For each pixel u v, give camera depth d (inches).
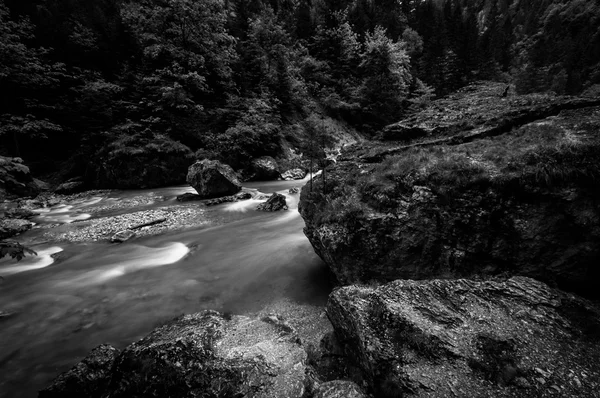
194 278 413.4
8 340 291.0
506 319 188.7
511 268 241.4
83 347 281.9
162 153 1056.2
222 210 751.1
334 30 1940.2
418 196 290.8
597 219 207.0
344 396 168.1
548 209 228.8
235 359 199.0
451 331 182.4
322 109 1771.7
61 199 905.5
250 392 174.2
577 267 213.2
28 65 1033.5
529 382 148.3
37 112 1092.5
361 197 339.6
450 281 228.4
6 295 375.6
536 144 272.2
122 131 1098.7
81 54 1272.1
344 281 329.7
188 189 1023.0
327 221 342.6
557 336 174.4
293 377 190.9
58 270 446.3
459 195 268.7
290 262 444.5
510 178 245.3
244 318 270.4
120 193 976.3
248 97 1451.8
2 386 235.6
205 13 1269.7
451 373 158.4
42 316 330.3
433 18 2474.2
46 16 1296.8
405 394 153.3
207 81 1391.5
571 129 284.4
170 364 187.8
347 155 532.1
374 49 1600.6
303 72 1857.8
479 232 254.8
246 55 1595.7
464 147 340.2
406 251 285.9
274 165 1245.7
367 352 180.5
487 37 2068.2
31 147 1104.2
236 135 1219.2
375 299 220.2
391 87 1663.4
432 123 536.1
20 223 637.3
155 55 1177.4
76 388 201.8
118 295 372.5
